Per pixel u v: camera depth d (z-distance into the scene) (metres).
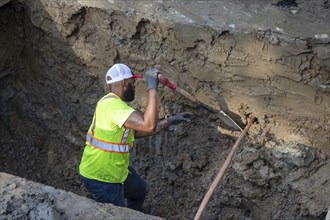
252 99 5.14
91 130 4.56
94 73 5.88
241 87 5.14
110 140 4.43
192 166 5.66
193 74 5.29
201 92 5.34
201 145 5.61
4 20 6.10
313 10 5.19
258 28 4.93
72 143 6.34
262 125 5.24
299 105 4.99
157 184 5.90
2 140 6.70
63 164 6.45
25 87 6.49
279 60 4.85
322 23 4.97
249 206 5.38
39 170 6.57
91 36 5.69
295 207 5.12
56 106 6.34
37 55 6.18
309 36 4.76
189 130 5.62
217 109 5.34
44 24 5.86
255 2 5.36
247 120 5.28
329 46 4.68
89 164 4.56
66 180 6.45
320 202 5.01
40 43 6.06
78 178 6.38
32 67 6.32
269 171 5.21
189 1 5.42
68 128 6.33
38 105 6.47
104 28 5.54
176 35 5.19
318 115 4.97
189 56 5.24
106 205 3.88
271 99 5.07
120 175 4.60
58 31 5.81
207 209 5.52
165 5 5.37
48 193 3.88
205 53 5.14
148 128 4.21
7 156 6.66
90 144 4.55
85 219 3.77
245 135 5.30
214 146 5.55
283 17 5.08
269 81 5.00
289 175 5.17
